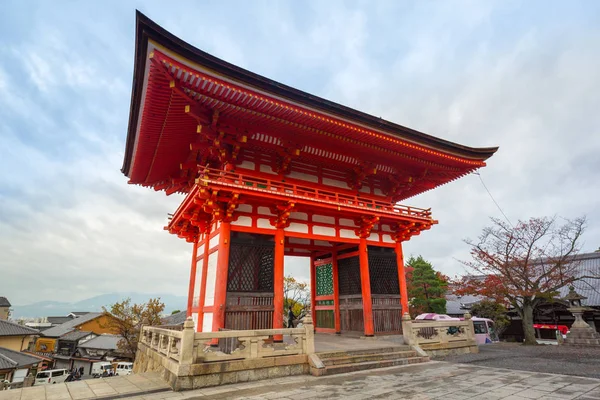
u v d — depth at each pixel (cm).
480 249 2689
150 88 1087
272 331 1070
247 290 1298
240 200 1301
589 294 3303
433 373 1067
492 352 1591
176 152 1586
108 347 5797
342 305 1814
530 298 2350
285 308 4172
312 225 1555
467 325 1593
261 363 1005
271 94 1205
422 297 4059
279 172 1545
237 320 1248
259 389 877
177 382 876
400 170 1858
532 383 902
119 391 886
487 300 3391
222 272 1255
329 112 1335
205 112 1241
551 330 3356
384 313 1656
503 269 2506
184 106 1199
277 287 1348
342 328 1791
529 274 2478
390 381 956
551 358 1382
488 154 1845
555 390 819
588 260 3716
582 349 1753
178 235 1811
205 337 953
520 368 1142
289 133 1439
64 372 4806
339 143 1546
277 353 1055
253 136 1428
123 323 4397
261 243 1388
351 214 1605
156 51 954
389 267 1766
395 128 1514
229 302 1252
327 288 1984
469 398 763
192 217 1481
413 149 1630
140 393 866
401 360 1222
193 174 1709
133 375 1103
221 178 1288
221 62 1066
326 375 1040
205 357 942
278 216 1432
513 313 3691
